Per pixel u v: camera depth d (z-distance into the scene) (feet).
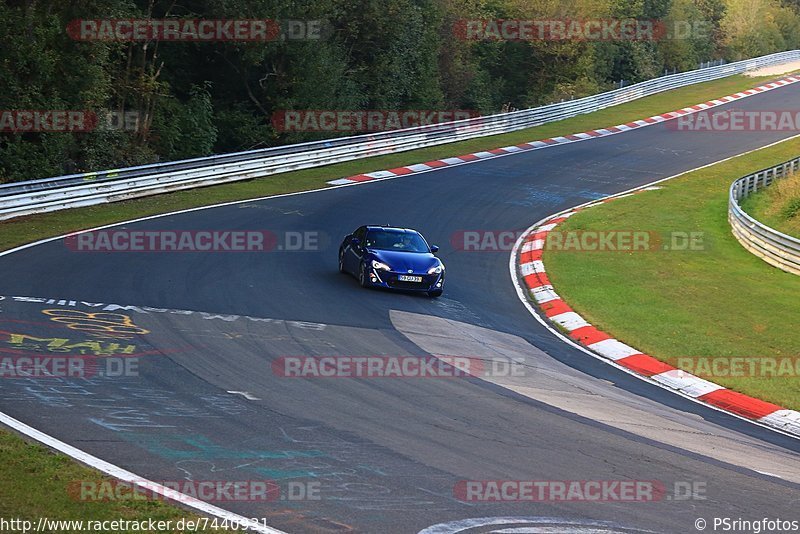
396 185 222.07
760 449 77.41
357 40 335.88
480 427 71.92
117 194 181.27
